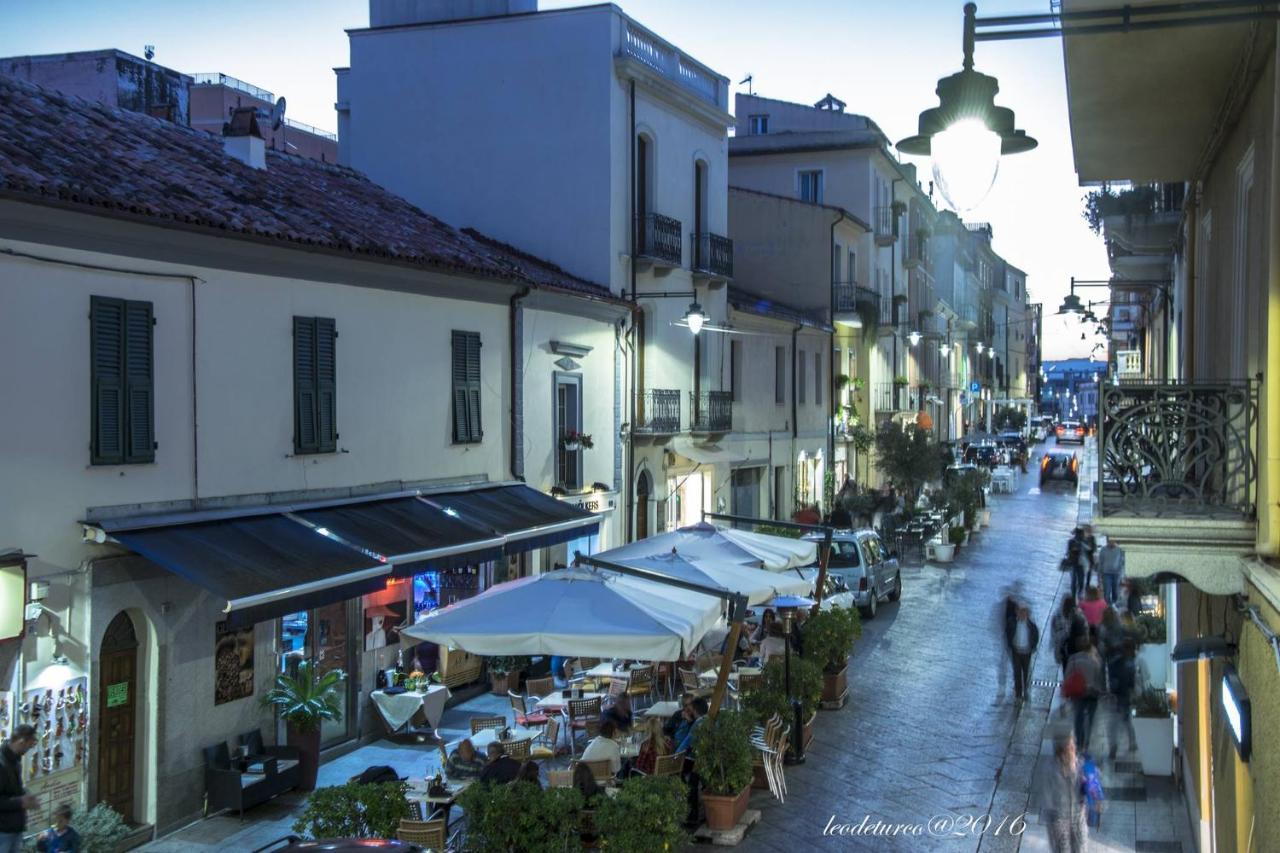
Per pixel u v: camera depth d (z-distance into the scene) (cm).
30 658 1154
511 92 2533
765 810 1348
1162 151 1112
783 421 3697
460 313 1916
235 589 1197
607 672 1808
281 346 1517
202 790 1338
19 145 1295
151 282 1312
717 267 2953
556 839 1077
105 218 1224
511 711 1828
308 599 1285
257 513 1434
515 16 2525
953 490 4059
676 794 1143
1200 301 1320
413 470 1795
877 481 4806
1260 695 666
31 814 1135
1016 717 1748
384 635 1722
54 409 1187
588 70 2469
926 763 1527
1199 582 762
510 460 2064
